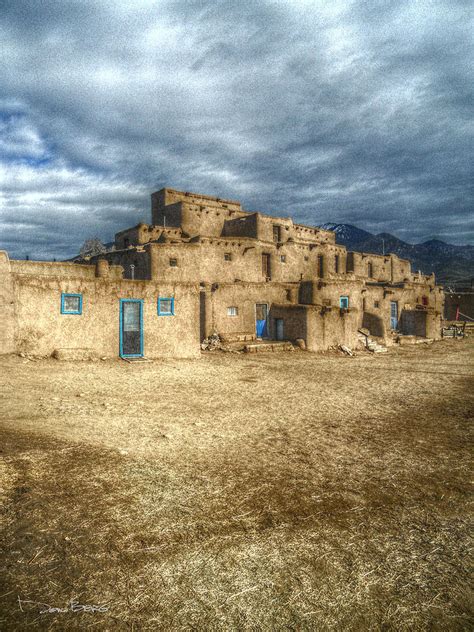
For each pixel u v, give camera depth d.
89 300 16.56
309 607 3.21
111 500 4.64
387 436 8.35
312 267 37.78
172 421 8.45
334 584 3.50
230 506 4.77
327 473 6.08
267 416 9.54
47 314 15.54
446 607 3.31
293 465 6.31
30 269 19.41
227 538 4.09
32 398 9.16
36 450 5.86
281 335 26.86
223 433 7.82
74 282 16.17
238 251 31.19
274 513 4.68
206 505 4.75
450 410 11.22
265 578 3.51
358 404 11.51
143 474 5.45
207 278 29.44
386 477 6.07
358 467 6.43
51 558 3.53
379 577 3.64
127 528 4.10
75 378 12.39
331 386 14.38
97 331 16.77
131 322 17.77
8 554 3.52
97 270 18.39
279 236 38.06
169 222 36.41
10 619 2.84
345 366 20.20
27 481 4.84
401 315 37.41
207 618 3.02
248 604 3.19
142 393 11.25
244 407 10.37
